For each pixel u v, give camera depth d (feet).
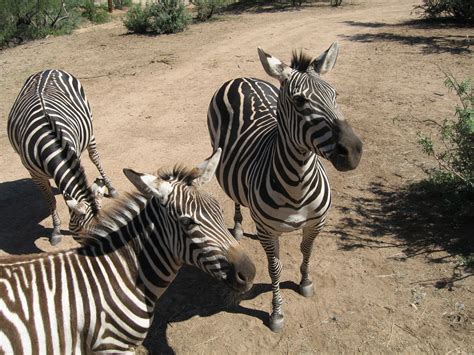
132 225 10.06
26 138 15.98
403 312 13.39
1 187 22.02
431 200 18.28
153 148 24.86
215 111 15.88
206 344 12.91
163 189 9.36
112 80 36.24
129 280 9.89
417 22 49.49
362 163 21.45
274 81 33.47
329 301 14.08
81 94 20.18
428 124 24.64
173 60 40.52
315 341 12.77
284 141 10.99
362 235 16.76
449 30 44.47
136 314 9.92
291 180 11.21
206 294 14.75
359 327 13.05
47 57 44.21
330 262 15.65
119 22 66.59
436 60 35.19
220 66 37.93
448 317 13.08
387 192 19.19
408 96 28.76
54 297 9.18
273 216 11.89
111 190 20.74
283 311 13.85
